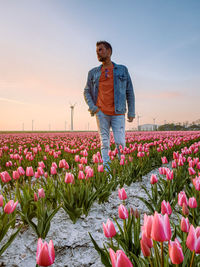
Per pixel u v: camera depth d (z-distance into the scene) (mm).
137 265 1589
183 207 2012
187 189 3240
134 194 3936
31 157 4980
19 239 2453
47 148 6754
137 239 1892
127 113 5688
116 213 3158
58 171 5391
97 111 5316
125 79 5289
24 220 2721
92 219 2947
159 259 1448
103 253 1697
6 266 2012
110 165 4742
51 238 2469
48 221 2439
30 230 2641
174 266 1497
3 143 12383
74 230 2648
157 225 1229
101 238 2461
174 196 3535
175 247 1157
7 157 6426
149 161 5555
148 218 1352
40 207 2619
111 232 1633
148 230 1342
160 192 3443
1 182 3939
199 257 1601
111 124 5441
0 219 2277
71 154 6535
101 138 5441
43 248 1222
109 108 5277
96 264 2031
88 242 2383
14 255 2170
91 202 3055
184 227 1625
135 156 6180
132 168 4570
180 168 3996
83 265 2023
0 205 2371
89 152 7691
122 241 1933
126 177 4121
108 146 5477
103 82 5258
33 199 2629
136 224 1948
